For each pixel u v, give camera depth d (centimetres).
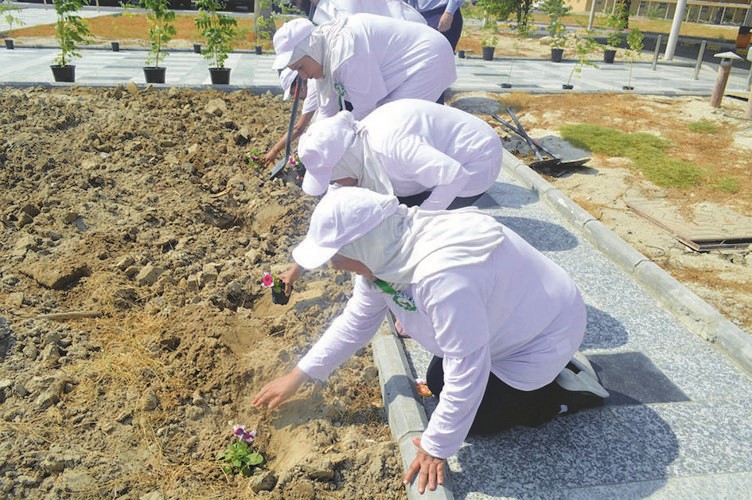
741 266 536
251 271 466
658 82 1337
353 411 341
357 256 242
